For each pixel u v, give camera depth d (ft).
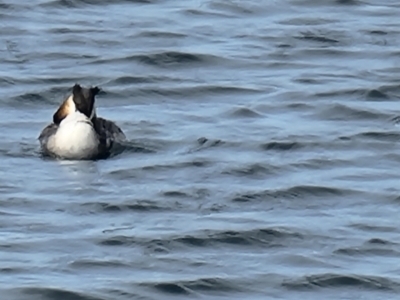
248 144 66.03
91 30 85.97
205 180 61.31
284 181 61.31
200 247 54.08
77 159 63.31
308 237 55.06
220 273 51.65
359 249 54.08
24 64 79.25
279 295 50.24
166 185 60.59
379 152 65.57
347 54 82.79
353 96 74.43
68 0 90.79
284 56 82.28
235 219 56.80
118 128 65.67
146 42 83.97
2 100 72.49
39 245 53.78
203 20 88.89
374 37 86.07
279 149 65.62
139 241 54.29
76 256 52.90
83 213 57.36
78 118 63.72
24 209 57.67
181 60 80.64
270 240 54.80
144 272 51.70
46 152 63.98
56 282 50.47
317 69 80.02
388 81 77.15
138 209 57.88
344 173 62.49
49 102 72.84
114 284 50.47
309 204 58.75
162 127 68.49
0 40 83.56
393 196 59.41
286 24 88.63
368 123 70.03
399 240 54.90
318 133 67.97
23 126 68.59
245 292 50.42
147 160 63.46
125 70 78.74
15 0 90.89
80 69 78.54
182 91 74.74
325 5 92.68
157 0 92.68
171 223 56.29
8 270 51.39
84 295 49.44
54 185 60.44
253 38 85.56
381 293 50.44
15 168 62.34
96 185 60.44
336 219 57.00
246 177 61.82
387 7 92.68
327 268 52.34
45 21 87.45
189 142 66.18
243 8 91.25
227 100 73.61
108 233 55.06
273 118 70.59
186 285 50.57
